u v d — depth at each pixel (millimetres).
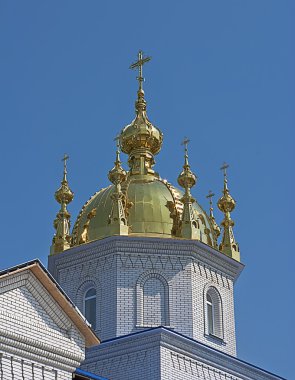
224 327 51469
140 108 58812
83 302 51000
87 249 51750
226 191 56469
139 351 46844
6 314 30703
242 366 49625
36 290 31969
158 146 57969
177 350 47094
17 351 30750
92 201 54719
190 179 53469
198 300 50438
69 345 32469
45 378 31328
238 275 53938
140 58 59781
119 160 53750
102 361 47531
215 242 53719
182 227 51625
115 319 49125
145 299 49719
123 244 50875
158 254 50844
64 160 56281
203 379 47469
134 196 53438
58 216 54344
